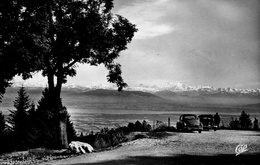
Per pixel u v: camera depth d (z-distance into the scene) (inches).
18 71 764.6
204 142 896.9
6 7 721.6
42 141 1018.1
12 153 834.8
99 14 840.9
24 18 739.4
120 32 898.1
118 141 956.0
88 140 994.7
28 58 740.7
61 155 760.3
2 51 721.6
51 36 836.0
